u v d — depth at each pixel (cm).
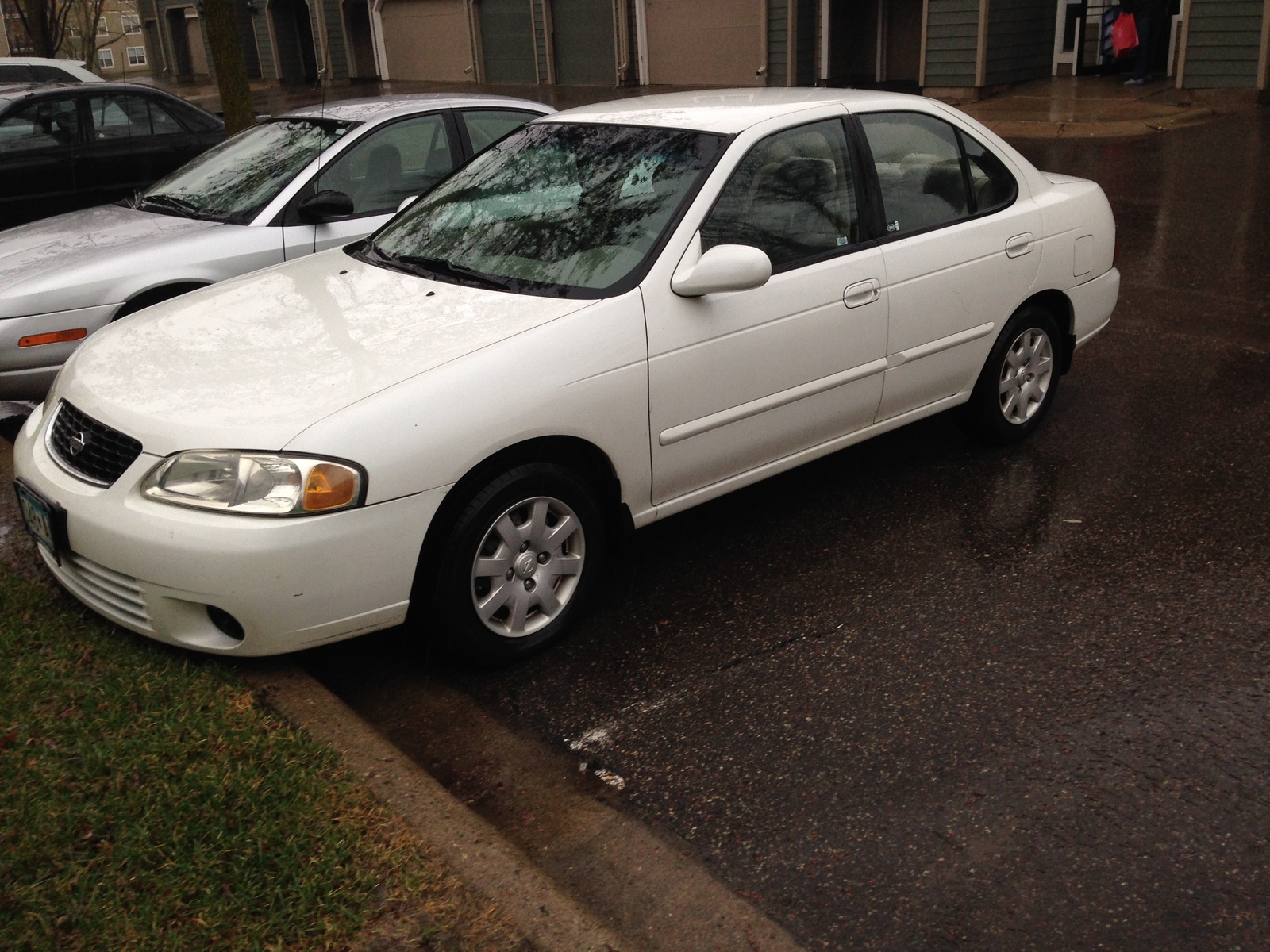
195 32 3484
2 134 918
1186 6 1509
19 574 423
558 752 346
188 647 351
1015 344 541
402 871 271
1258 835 298
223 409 345
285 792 296
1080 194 558
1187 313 748
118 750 312
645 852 303
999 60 1723
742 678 380
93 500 351
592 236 418
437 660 398
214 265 589
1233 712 348
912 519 490
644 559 468
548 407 367
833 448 473
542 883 271
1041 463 541
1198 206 1027
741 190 425
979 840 300
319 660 399
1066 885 284
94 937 250
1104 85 1708
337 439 332
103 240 604
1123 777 321
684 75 2130
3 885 265
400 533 344
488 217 451
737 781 329
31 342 557
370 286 424
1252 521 471
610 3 2181
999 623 405
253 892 262
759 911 281
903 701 362
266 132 693
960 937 270
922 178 490
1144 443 555
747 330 418
